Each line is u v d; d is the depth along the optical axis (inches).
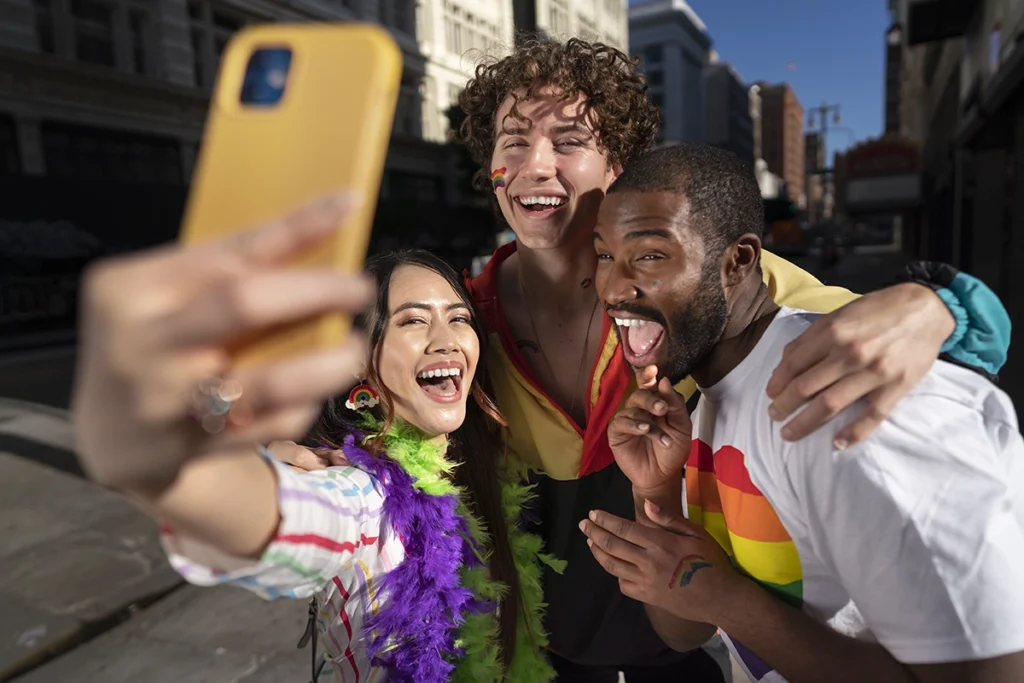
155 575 130.7
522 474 61.6
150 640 112.0
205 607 121.6
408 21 1024.2
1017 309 334.3
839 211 1035.9
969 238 487.5
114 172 661.9
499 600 54.4
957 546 29.5
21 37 583.2
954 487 30.3
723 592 37.5
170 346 15.0
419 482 49.4
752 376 37.2
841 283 731.4
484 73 62.3
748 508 37.3
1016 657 28.9
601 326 59.6
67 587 126.3
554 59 56.1
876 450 31.0
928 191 904.3
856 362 30.6
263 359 17.1
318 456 48.6
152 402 15.4
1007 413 34.0
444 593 46.8
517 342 62.4
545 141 56.3
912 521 30.0
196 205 18.6
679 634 49.8
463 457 57.0
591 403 59.2
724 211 35.9
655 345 38.2
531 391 60.2
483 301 62.2
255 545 26.4
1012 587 29.3
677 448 40.5
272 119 18.8
